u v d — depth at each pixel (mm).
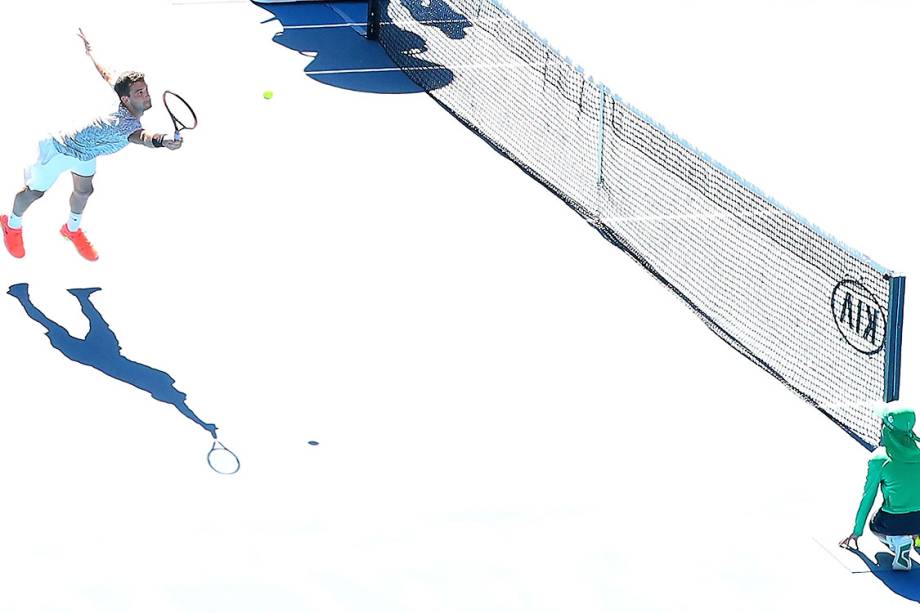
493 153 28312
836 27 35875
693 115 30328
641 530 18031
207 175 26547
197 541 17484
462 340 22109
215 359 21172
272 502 18281
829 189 27000
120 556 17141
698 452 19719
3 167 25750
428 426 19984
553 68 31984
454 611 16484
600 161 27344
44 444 19109
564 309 23109
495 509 18344
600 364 21688
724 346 22281
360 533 17766
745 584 17125
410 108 30172
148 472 18719
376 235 24969
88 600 16375
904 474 17094
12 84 29156
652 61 33344
